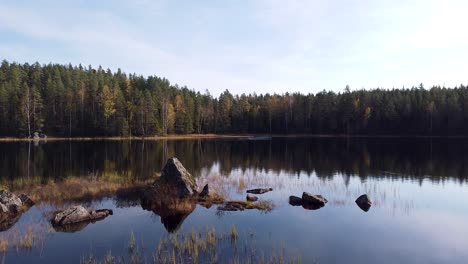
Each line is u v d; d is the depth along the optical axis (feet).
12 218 55.01
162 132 328.49
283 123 402.93
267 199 70.79
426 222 55.01
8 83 297.94
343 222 54.54
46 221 53.42
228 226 51.55
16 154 150.41
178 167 72.95
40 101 287.28
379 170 113.39
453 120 318.65
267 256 39.42
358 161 137.49
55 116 296.92
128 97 339.57
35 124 275.80
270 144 238.48
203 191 71.05
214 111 413.18
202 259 38.09
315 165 126.82
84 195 71.92
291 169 116.78
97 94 315.99
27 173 99.55
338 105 374.63
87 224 52.24
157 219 55.21
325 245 43.96
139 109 306.96
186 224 52.54
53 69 354.13
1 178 89.92
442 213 60.49
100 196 71.36
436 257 41.04
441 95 343.46
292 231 49.39
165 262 36.70
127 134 301.02
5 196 59.00
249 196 69.97
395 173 107.04
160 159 138.62
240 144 238.89
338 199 71.26
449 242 46.11
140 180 88.17
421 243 45.57
